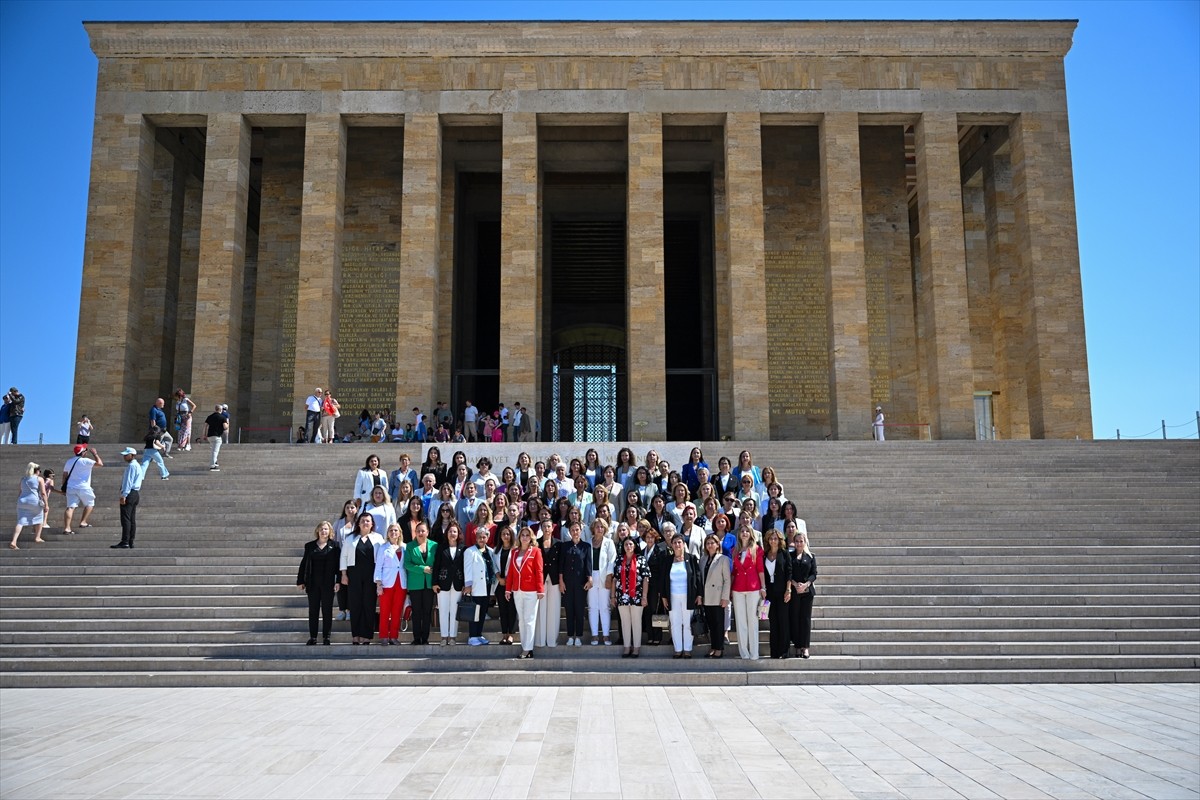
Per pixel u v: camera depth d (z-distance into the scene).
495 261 40.31
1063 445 23.39
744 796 7.35
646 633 14.44
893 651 13.58
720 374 33.12
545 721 10.24
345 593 14.09
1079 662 13.14
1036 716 10.45
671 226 39.56
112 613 14.95
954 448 23.34
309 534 17.84
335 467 22.84
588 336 45.03
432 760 8.47
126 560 16.72
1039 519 18.38
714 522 13.98
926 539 17.34
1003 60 32.41
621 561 13.53
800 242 34.84
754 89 32.00
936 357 31.05
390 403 33.34
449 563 13.79
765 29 31.95
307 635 14.35
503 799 7.27
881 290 34.44
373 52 32.12
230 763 8.34
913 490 20.47
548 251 37.19
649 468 17.50
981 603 14.98
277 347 33.66
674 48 32.09
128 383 30.97
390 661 13.20
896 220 34.84
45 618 14.91
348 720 10.30
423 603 13.95
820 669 13.03
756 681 12.72
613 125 33.44
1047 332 31.19
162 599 15.28
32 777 7.84
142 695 12.03
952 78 32.31
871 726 9.93
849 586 15.42
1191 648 13.43
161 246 34.28
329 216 31.53
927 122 32.03
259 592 15.60
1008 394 33.66
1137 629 14.13
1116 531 17.70
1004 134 34.06
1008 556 16.45
